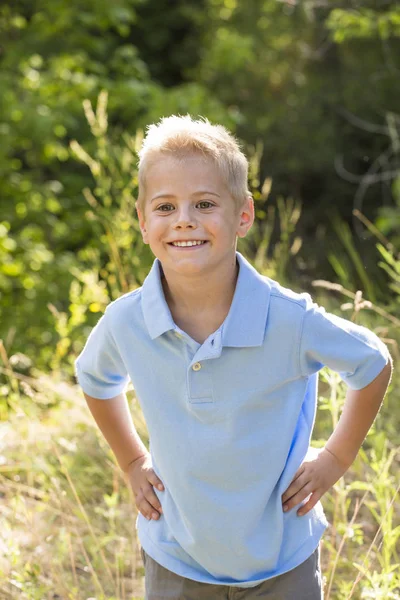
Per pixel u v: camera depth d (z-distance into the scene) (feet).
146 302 7.95
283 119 45.62
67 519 12.66
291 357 7.71
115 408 8.96
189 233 7.61
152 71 50.39
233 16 48.03
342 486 10.72
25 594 10.81
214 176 7.68
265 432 7.77
